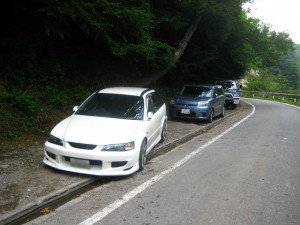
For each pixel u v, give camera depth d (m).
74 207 5.10
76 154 6.18
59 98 10.52
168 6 15.06
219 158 8.30
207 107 13.84
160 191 5.83
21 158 7.09
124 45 11.34
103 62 13.06
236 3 15.72
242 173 7.05
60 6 8.83
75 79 12.11
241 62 23.39
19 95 9.23
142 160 7.00
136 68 13.91
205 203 5.35
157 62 14.04
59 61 11.52
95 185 6.16
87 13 9.63
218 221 4.71
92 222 4.58
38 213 4.89
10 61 9.84
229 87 22.92
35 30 10.03
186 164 7.66
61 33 9.75
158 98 9.70
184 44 15.62
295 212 5.11
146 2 11.69
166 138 10.32
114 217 4.75
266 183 6.44
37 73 10.50
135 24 10.95
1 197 5.18
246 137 11.38
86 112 7.66
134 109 7.74
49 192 5.46
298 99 36.03
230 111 21.11
